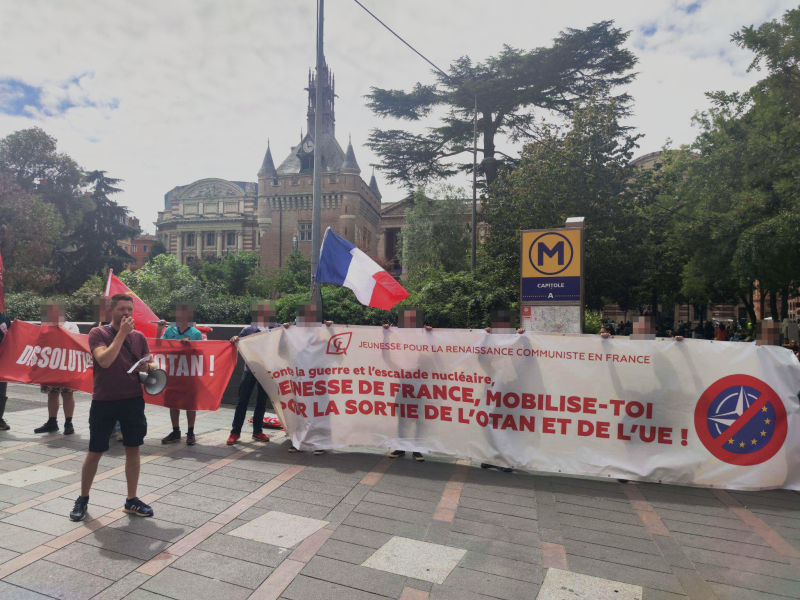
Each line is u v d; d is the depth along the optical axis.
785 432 4.93
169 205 95.69
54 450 5.75
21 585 3.04
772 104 16.52
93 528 3.83
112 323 4.14
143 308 7.46
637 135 22.19
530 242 7.89
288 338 6.16
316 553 3.57
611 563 3.56
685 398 5.15
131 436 4.05
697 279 21.81
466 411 5.68
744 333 23.03
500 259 20.42
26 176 46.41
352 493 4.74
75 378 6.39
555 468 5.36
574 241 7.69
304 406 6.07
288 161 73.12
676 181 23.80
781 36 15.22
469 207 36.97
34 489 4.56
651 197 23.19
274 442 6.49
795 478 4.89
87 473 3.98
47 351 6.49
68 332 6.48
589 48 28.14
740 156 17.47
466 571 3.39
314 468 5.43
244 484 4.89
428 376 5.80
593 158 21.06
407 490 4.87
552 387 5.44
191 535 3.78
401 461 5.79
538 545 3.81
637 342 5.28
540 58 28.41
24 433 6.50
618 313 42.12
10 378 6.54
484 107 30.80
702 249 20.06
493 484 5.12
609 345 5.34
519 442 5.50
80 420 7.33
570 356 5.43
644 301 30.14
